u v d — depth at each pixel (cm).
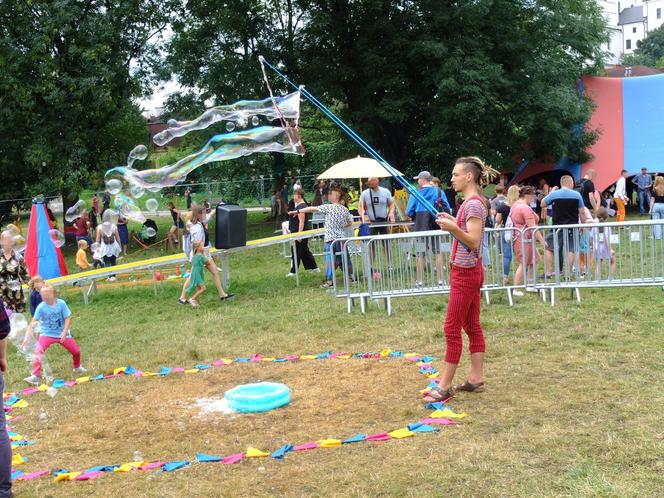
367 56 2039
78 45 2008
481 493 368
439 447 433
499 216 1229
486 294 867
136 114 2434
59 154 2048
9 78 1922
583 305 829
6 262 884
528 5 2188
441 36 2059
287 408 544
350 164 1172
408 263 870
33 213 1339
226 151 1051
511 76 2070
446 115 1944
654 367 573
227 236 1131
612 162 2167
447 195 1927
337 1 2136
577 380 550
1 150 2173
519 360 619
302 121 2559
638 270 866
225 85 2145
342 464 421
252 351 752
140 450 480
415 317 836
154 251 1981
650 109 2173
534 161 2298
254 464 434
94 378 695
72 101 2033
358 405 536
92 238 2050
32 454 488
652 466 385
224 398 585
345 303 952
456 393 541
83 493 411
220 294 1074
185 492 400
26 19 1970
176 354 769
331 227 1093
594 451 409
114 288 1302
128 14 2105
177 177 1050
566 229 854
